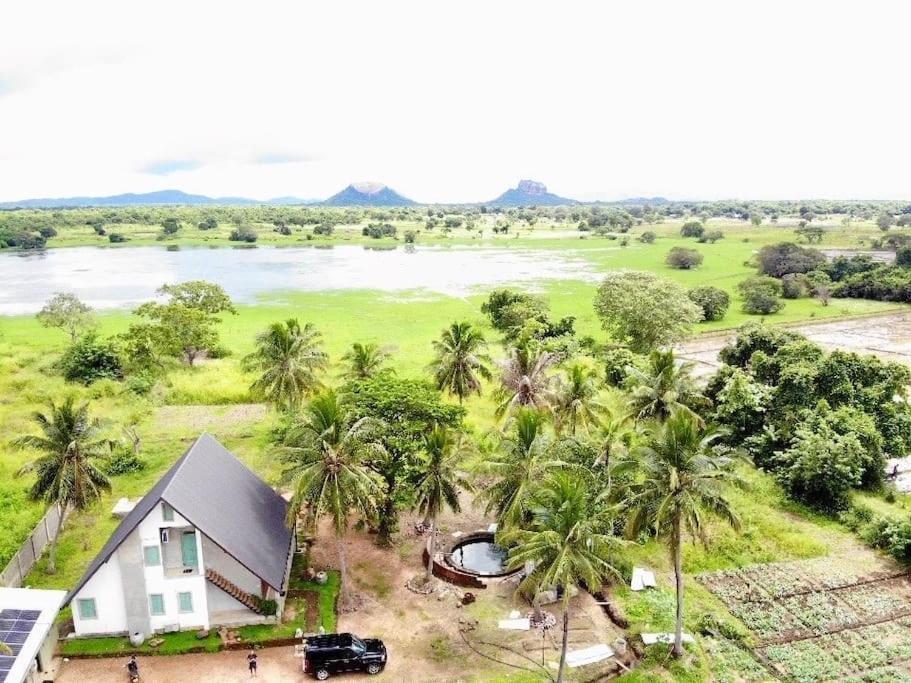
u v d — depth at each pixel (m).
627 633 41.44
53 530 51.56
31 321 125.12
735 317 130.25
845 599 44.81
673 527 36.50
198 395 81.75
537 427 43.22
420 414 49.84
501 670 38.34
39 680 36.41
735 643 40.91
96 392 82.25
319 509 40.59
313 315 130.62
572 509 34.16
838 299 149.62
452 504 44.84
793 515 56.59
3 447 66.00
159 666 37.94
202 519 38.38
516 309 112.62
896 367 69.38
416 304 142.00
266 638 39.97
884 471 62.06
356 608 43.59
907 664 38.97
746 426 67.88
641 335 98.50
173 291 110.06
